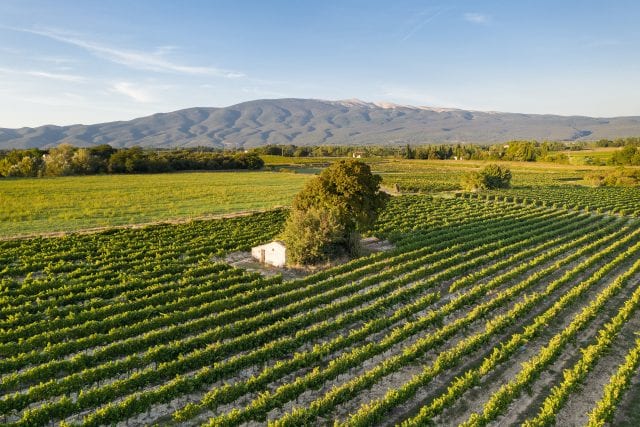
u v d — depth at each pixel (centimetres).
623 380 1897
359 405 1884
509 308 2945
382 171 14888
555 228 5675
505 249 4312
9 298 2909
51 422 1764
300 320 2598
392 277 3544
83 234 4897
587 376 2081
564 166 16338
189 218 6050
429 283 3291
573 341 2381
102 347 2394
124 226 5475
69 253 4078
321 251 3866
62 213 6144
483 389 1986
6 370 2095
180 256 4234
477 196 8750
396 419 1798
